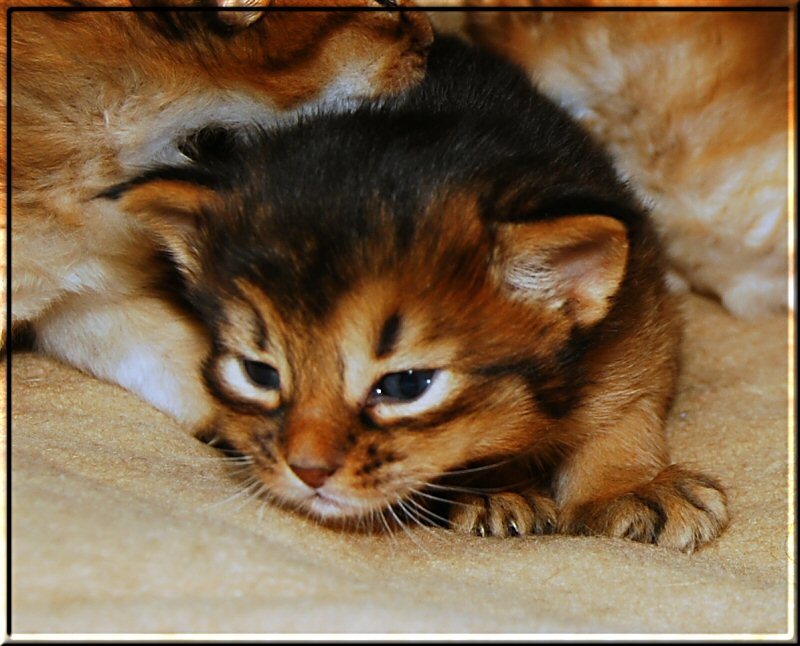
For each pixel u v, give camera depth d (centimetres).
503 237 38
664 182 52
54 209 42
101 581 34
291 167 39
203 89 43
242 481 39
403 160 39
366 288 38
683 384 47
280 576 34
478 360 38
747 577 38
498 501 40
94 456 38
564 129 44
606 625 35
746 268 52
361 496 38
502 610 35
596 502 40
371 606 34
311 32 43
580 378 40
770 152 51
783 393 47
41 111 41
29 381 42
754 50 51
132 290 42
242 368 39
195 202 39
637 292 41
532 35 51
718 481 42
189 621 33
